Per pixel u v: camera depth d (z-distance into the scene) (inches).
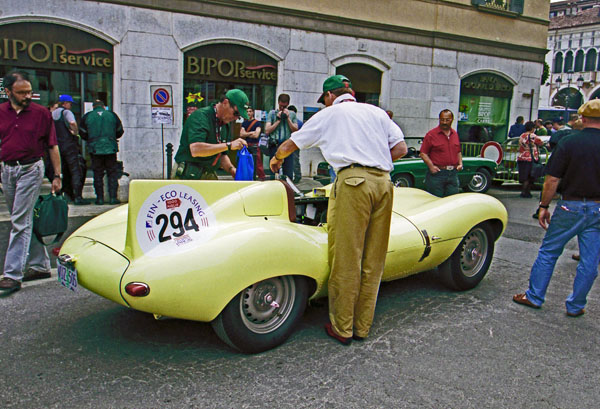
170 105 338.0
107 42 419.2
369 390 110.7
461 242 168.7
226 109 170.9
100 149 319.3
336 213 126.6
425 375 117.8
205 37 453.1
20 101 157.6
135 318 147.9
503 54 634.2
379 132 128.3
